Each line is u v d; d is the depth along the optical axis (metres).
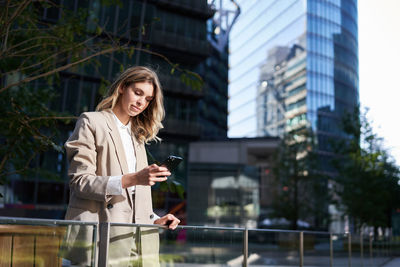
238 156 27.41
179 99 26.22
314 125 38.59
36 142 3.44
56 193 21.44
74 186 1.59
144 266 1.84
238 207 26.03
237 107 45.03
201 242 2.48
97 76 21.45
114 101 1.84
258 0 43.75
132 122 2.00
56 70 3.37
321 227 21.73
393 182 19.06
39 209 20.75
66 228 1.49
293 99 39.06
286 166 20.20
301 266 4.36
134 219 1.78
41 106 4.63
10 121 3.27
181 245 2.25
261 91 41.12
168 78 24.95
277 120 38.69
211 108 38.62
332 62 42.41
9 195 20.02
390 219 19.06
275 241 3.70
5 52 3.39
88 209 1.64
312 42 40.88
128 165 1.86
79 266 1.52
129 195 1.75
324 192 19.64
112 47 3.54
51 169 21.20
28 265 1.35
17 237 1.33
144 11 23.69
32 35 3.89
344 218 19.08
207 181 26.42
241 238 3.05
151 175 1.54
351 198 17.38
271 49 40.84
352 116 17.81
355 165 17.48
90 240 1.57
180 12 25.78
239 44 46.09
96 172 1.69
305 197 19.88
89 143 1.66
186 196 25.84
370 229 18.11
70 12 3.97
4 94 3.98
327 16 42.94
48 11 17.17
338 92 42.03
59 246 1.46
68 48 3.57
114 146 1.73
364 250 7.72
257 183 26.67
